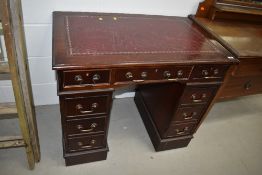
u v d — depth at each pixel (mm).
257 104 2404
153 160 1656
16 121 1743
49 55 1643
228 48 1353
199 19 1677
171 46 1285
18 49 1119
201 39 1417
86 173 1500
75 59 1042
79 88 1108
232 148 1871
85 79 1083
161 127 1619
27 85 1238
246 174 1695
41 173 1459
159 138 1624
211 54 1276
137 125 1901
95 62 1045
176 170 1619
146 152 1702
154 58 1149
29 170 1461
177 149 1765
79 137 1360
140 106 1975
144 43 1268
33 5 1384
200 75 1287
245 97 2463
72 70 1022
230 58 1271
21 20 1211
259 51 1382
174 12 1682
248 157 1825
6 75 1602
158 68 1167
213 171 1664
